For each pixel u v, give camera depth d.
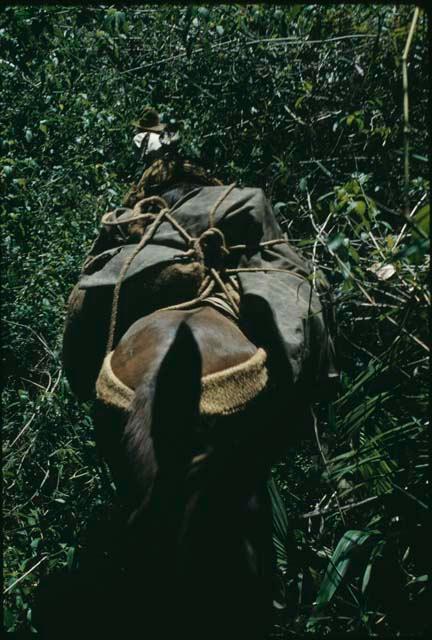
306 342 3.66
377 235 4.66
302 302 3.74
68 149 5.72
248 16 5.33
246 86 5.43
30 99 5.80
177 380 3.17
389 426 3.97
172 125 5.13
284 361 3.53
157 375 3.19
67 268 5.20
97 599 3.94
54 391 4.94
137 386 3.19
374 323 4.37
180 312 3.54
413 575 3.72
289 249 3.96
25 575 3.91
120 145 5.87
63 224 5.41
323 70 5.23
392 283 4.02
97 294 3.89
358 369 4.42
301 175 5.07
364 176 4.36
